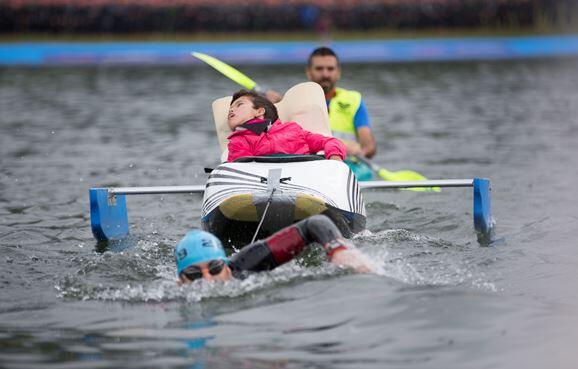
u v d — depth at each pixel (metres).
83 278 22.56
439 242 26.30
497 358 16.28
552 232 28.31
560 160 43.31
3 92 72.19
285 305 19.20
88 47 101.69
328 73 38.66
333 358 16.41
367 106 63.69
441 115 59.66
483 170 41.19
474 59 95.06
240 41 105.19
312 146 28.23
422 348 16.78
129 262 24.19
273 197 23.91
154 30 108.75
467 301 19.27
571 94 69.12
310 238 21.12
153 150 47.72
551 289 21.00
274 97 36.84
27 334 18.36
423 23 110.94
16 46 102.06
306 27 109.38
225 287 20.17
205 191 26.16
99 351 17.16
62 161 44.44
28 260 25.22
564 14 111.75
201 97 69.25
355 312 18.66
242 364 16.22
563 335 17.31
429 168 42.09
